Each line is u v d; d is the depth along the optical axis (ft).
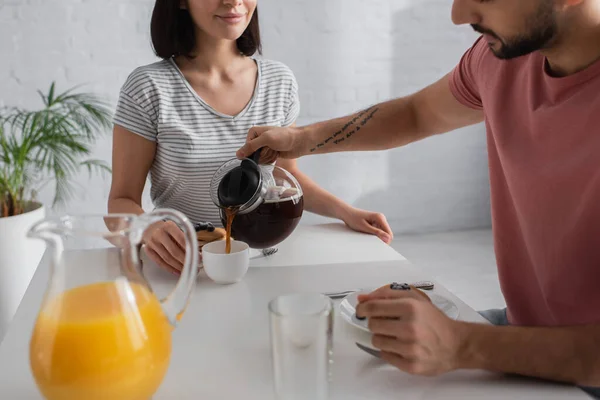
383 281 3.51
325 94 9.81
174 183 5.09
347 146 4.32
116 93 9.06
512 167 3.47
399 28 9.86
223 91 5.12
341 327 2.95
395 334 2.42
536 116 3.28
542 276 3.41
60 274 2.23
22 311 3.13
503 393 2.41
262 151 4.12
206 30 4.68
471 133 10.64
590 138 3.00
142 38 8.99
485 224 11.09
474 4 2.95
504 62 3.57
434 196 10.73
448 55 10.15
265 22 9.34
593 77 3.00
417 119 4.42
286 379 2.24
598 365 2.43
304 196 4.95
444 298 3.01
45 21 8.63
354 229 4.56
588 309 3.22
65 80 8.86
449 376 2.54
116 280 2.23
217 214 5.21
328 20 9.55
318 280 3.54
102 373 2.13
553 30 2.87
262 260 3.88
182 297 2.40
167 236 3.58
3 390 2.42
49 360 2.14
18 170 6.97
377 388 2.45
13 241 6.32
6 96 8.72
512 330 2.51
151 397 2.38
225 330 2.94
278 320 2.21
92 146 9.07
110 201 4.85
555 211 3.24
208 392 2.43
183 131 4.91
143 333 2.22
